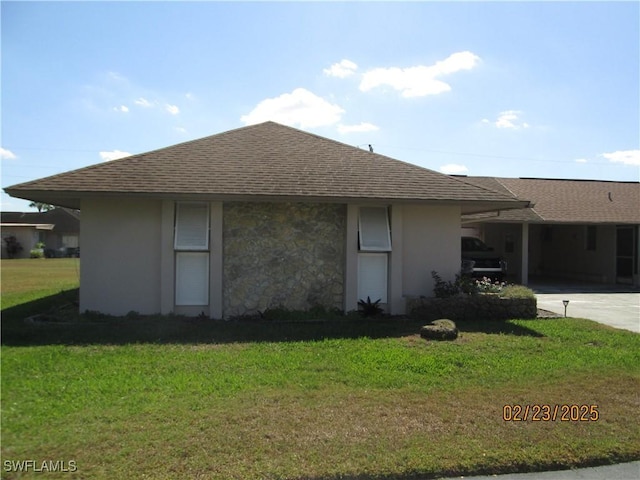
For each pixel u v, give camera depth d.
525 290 11.27
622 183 24.19
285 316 10.20
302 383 5.79
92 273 10.15
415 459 3.97
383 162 12.01
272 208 10.64
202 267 10.44
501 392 5.58
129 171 10.21
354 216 10.77
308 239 10.74
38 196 9.66
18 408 4.89
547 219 18.56
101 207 10.18
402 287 11.09
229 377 5.96
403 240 11.15
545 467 4.02
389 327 9.30
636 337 8.73
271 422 4.61
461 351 7.44
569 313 12.21
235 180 10.22
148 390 5.46
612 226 20.48
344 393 5.46
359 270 10.98
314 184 10.41
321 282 10.77
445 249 11.29
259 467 3.79
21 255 44.19
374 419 4.74
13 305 12.08
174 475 3.67
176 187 9.67
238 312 10.47
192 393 5.37
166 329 8.84
